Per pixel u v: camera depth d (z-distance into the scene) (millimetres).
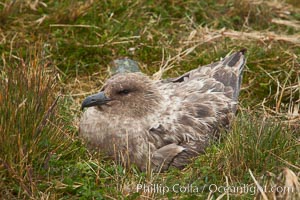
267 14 24438
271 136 17344
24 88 16938
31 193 15781
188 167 17391
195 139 18125
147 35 22953
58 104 18391
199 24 23984
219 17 24172
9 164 16000
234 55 20766
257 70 22281
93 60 22156
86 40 22547
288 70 22250
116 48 22531
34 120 16484
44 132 16656
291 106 20938
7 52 21719
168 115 18203
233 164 16891
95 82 21516
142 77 18312
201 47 22953
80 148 17516
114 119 17859
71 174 16500
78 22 22891
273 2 25188
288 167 16938
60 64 21797
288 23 24375
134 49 22562
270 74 22156
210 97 19094
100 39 22578
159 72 21562
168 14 23844
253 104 21062
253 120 17844
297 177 16266
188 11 24078
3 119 16203
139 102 17984
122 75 18266
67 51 22156
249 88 21750
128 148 17672
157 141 17828
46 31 22562
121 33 22891
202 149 18078
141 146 17672
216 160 17016
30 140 16344
